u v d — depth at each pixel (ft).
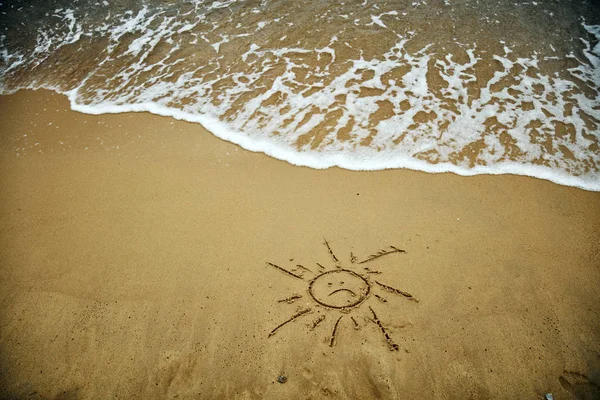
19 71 23.30
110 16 27.14
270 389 10.18
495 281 12.22
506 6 25.39
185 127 18.61
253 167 16.40
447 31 23.48
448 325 11.27
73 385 10.42
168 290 12.28
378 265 12.75
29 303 12.16
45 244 13.83
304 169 16.24
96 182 16.10
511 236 13.46
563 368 10.38
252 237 13.67
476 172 15.83
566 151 16.48
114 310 11.86
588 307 11.53
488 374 10.34
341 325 11.34
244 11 26.43
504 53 21.68
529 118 18.01
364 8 25.84
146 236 13.89
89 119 19.44
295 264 12.85
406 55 21.89
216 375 10.48
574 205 14.42
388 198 14.89
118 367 10.69
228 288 12.27
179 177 16.10
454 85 19.89
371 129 17.89
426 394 10.05
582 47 21.90
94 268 12.99
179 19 26.30
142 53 23.73
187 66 22.50
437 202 14.67
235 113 19.24
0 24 27.07
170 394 10.18
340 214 14.33
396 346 10.88
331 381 10.28
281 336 11.16
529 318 11.36
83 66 23.24
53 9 28.22
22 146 18.06
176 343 11.09
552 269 12.48
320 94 19.89
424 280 12.32
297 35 23.94
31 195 15.70
